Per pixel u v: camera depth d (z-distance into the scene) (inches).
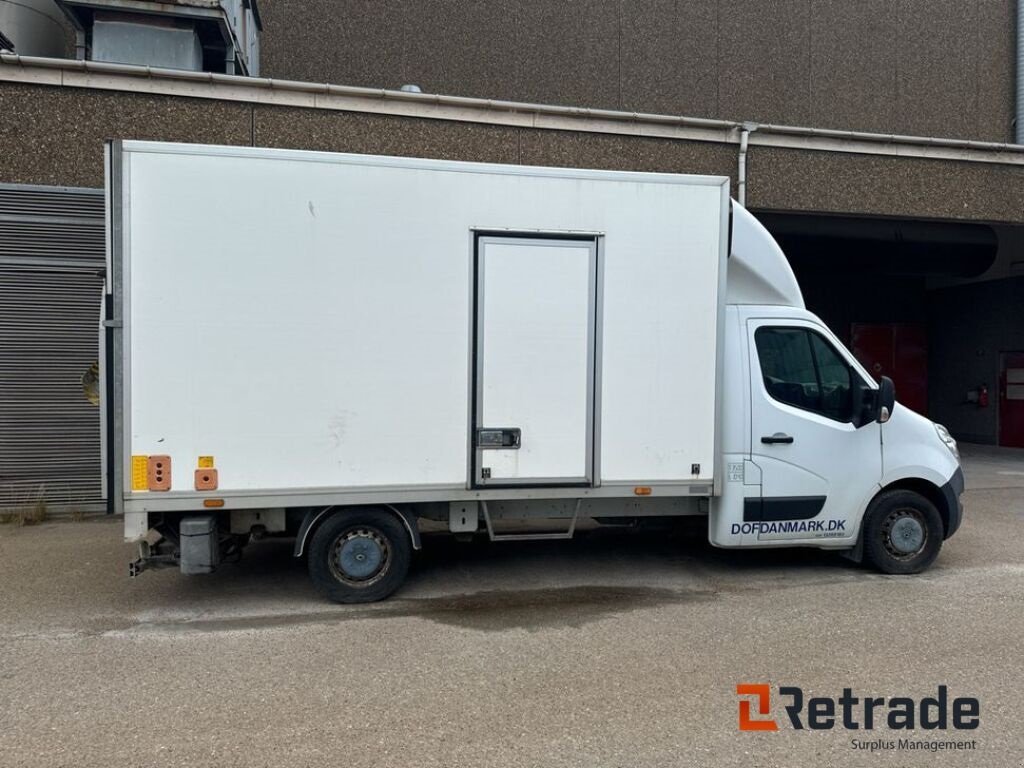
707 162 384.8
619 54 472.1
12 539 274.5
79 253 311.6
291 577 228.1
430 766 119.0
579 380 202.1
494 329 197.2
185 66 329.4
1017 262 595.5
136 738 128.0
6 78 299.1
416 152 345.4
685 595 211.5
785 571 237.0
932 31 523.8
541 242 198.8
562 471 201.9
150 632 180.9
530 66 460.1
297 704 141.5
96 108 308.8
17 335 308.8
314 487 190.1
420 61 446.6
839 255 501.7
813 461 220.8
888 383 222.5
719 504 216.7
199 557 186.5
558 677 154.3
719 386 209.5
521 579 227.3
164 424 181.9
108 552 255.8
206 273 182.5
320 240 187.8
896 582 224.1
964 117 530.6
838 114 508.4
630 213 203.3
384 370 192.1
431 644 173.2
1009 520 318.3
